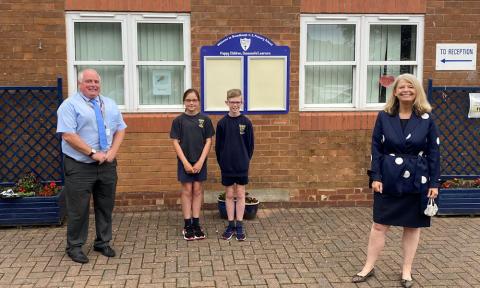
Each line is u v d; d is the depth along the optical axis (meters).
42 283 4.39
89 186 4.87
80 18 6.36
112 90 6.65
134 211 6.62
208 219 6.34
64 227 5.98
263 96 6.68
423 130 4.25
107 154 4.89
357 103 6.91
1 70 6.26
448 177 6.84
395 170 4.25
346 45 6.93
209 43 6.54
